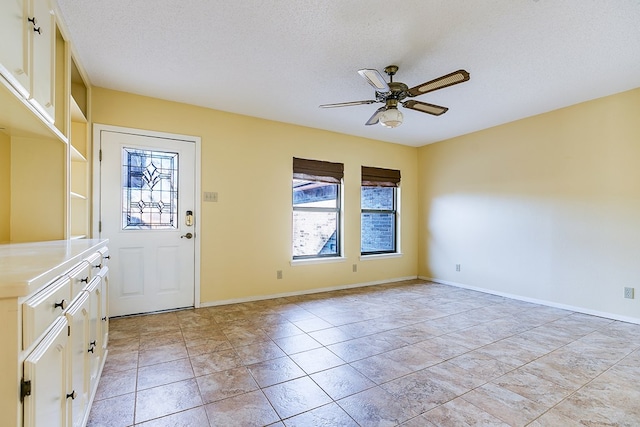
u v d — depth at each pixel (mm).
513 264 4074
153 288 3316
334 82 2973
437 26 2107
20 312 837
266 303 3754
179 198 3439
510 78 2871
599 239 3328
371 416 1651
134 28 2145
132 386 1912
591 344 2594
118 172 3145
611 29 2123
